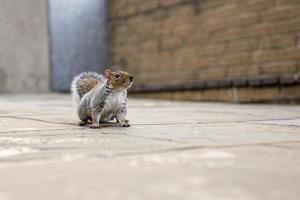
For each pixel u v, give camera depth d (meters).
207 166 2.54
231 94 10.77
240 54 10.97
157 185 2.12
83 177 2.28
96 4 15.80
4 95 14.70
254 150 3.07
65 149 3.12
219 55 11.55
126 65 14.91
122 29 15.02
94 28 15.83
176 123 4.94
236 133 4.02
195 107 8.15
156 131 4.16
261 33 10.41
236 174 2.35
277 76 9.68
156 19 13.55
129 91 14.09
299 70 9.57
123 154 2.91
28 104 9.03
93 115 4.42
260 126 4.64
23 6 15.81
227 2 11.25
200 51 12.09
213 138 3.67
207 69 11.91
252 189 2.07
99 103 4.39
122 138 3.66
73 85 4.85
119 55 15.23
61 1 15.70
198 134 3.94
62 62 15.76
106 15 15.79
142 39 14.14
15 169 2.46
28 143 3.41
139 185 2.12
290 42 9.75
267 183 2.18
